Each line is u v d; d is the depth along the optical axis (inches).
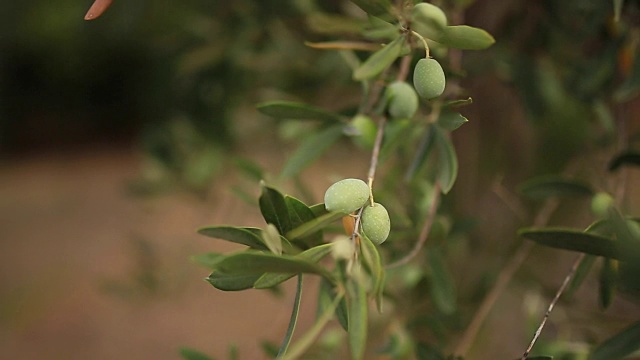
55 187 175.5
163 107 62.9
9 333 117.1
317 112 33.3
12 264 137.5
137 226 117.2
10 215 159.0
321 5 44.9
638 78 35.3
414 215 37.8
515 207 46.4
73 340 113.9
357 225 27.6
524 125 46.9
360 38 41.1
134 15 63.7
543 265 44.7
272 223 28.4
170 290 58.2
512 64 41.8
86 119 207.9
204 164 56.3
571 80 40.8
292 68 53.2
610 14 37.0
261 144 59.3
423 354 34.6
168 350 102.7
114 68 197.2
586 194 34.6
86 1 70.0
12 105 198.7
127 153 199.3
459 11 35.8
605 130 40.7
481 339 45.0
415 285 40.4
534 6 41.3
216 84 56.1
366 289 28.5
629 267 29.1
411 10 28.9
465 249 45.4
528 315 40.8
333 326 41.8
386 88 33.1
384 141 33.7
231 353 35.3
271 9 48.4
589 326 39.2
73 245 143.2
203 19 54.3
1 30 181.2
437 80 28.4
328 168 57.4
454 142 47.7
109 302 121.8
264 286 27.7
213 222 59.5
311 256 27.2
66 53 190.1
